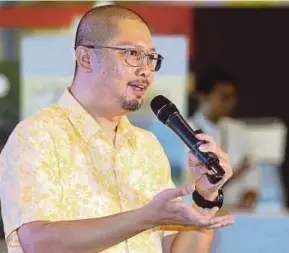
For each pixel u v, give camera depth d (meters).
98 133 3.31
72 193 3.16
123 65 3.21
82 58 3.32
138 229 2.82
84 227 2.85
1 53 8.39
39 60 7.47
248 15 9.12
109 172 3.29
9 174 3.06
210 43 9.10
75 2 8.73
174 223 2.82
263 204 8.45
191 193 2.91
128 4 8.94
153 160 3.51
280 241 6.59
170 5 8.99
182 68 7.55
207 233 3.57
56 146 3.18
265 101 9.17
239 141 8.43
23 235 2.94
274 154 8.53
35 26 8.66
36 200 2.99
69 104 3.34
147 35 3.27
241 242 6.54
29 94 7.55
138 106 3.30
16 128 3.19
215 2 9.07
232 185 8.30
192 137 3.07
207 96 8.38
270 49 9.16
